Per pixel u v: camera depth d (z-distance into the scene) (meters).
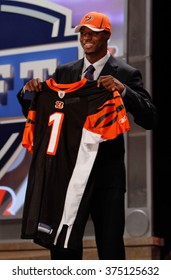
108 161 5.12
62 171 5.11
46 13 8.32
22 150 8.14
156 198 8.30
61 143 5.16
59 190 5.09
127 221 7.57
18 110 8.24
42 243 5.09
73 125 5.17
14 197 8.06
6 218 8.00
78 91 5.18
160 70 8.42
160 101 8.41
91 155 5.07
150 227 7.48
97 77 5.31
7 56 8.40
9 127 8.24
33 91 5.32
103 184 5.08
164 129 8.38
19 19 8.44
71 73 5.44
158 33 8.42
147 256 7.29
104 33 5.29
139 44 7.85
